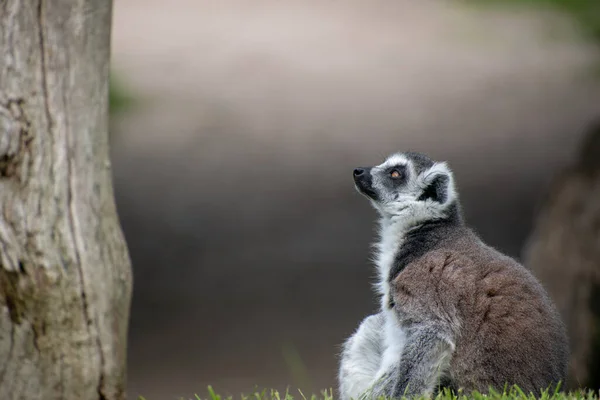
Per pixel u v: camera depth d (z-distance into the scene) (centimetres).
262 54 3544
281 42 3697
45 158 580
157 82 3167
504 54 3484
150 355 1608
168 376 1484
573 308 1273
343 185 2478
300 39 3731
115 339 611
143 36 3719
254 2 4269
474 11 1427
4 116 570
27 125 577
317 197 2406
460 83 3206
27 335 578
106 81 625
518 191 2298
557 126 2738
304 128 2862
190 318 1784
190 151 2709
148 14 4053
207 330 1717
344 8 4188
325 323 1700
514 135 2725
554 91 3042
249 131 2842
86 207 598
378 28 3912
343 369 722
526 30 3459
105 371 602
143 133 2827
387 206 757
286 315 1759
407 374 626
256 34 3806
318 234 2188
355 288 1880
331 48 3638
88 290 589
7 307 575
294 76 3309
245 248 2136
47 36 588
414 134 2762
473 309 632
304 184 2488
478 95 3058
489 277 642
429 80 3269
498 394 587
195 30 3819
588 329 1250
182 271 2022
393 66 3422
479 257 661
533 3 1305
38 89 583
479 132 2747
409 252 707
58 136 587
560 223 1324
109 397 607
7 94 574
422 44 3650
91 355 594
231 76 3322
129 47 3556
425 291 648
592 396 638
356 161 2602
